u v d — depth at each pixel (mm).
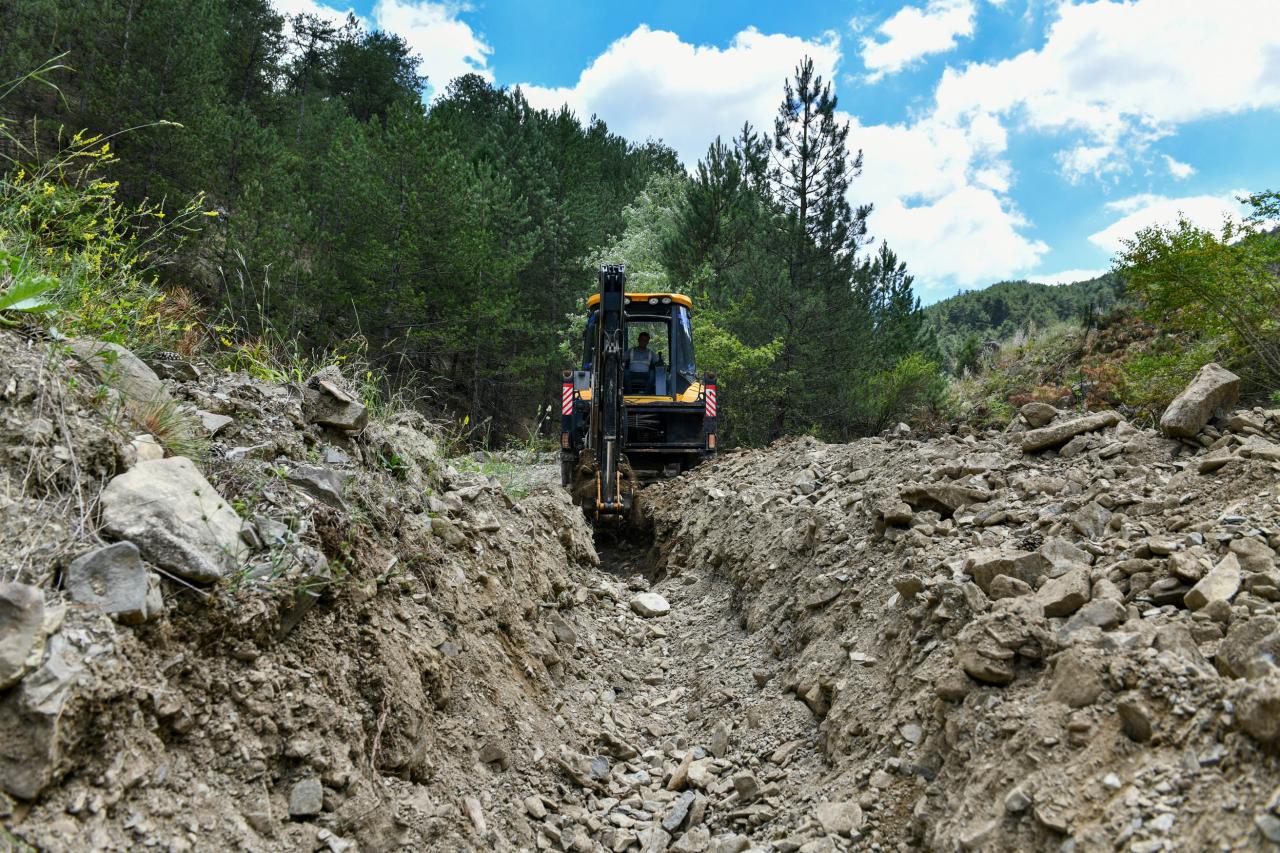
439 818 2701
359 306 19266
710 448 10383
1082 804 2096
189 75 18688
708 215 21703
